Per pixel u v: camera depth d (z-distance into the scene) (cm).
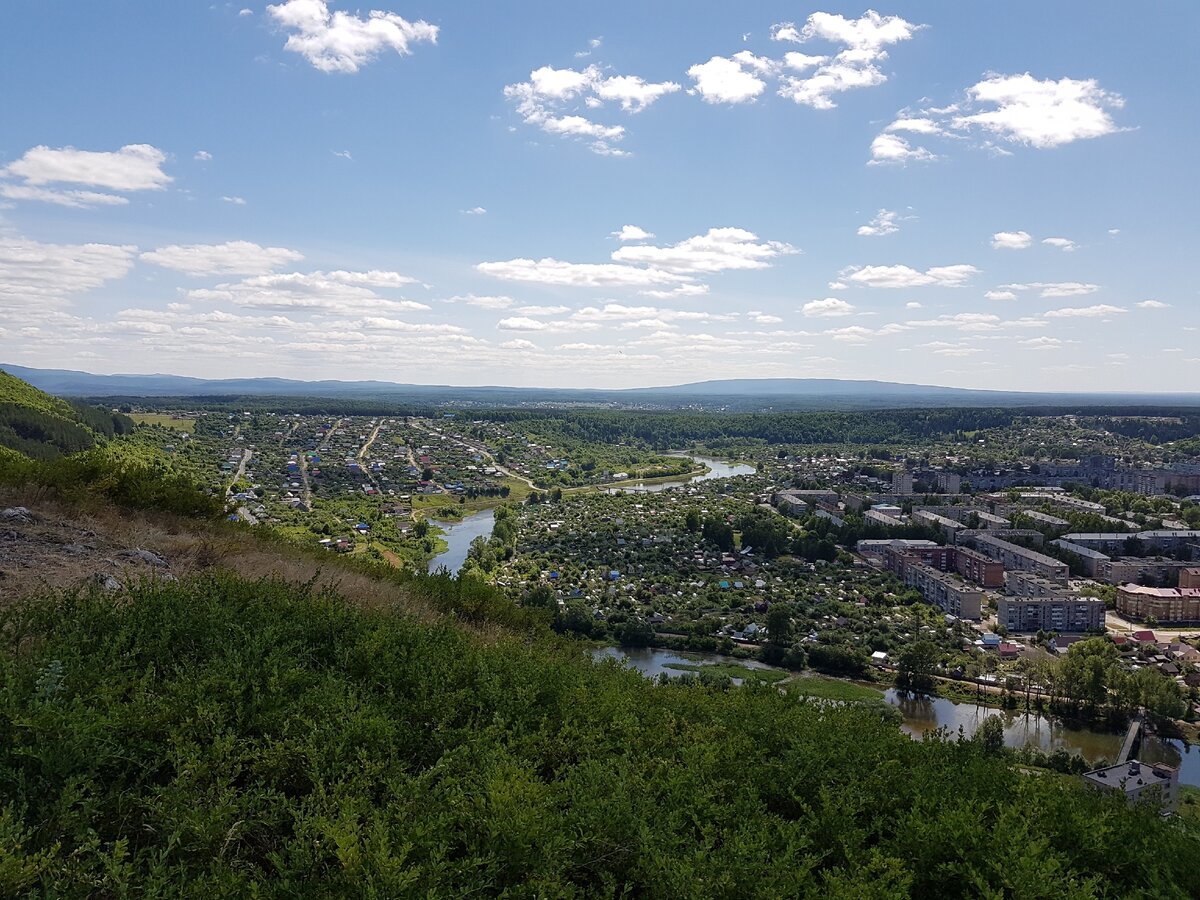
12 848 443
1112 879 645
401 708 794
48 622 834
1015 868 577
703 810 670
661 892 543
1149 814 766
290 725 685
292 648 919
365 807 566
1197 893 621
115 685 700
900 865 577
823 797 686
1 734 575
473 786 621
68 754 558
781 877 550
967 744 939
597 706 919
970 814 646
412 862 520
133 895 465
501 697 866
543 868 539
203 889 455
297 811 555
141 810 550
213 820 514
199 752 609
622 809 612
